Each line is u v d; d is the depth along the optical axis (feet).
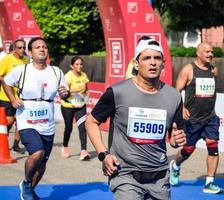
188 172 38.45
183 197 31.89
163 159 19.49
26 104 28.22
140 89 19.34
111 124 19.62
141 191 19.26
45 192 32.71
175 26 79.61
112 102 19.25
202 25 77.15
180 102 19.62
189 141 32.60
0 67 41.09
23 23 75.15
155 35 55.26
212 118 32.48
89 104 64.23
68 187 33.94
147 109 19.27
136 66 19.40
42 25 82.17
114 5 55.88
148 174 19.29
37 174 28.94
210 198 31.76
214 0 70.85
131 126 19.21
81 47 85.66
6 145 41.06
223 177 37.14
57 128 61.05
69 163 41.37
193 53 75.77
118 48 57.57
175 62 71.05
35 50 28.55
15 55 41.27
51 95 28.73
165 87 19.60
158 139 19.38
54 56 85.40
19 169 38.86
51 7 82.79
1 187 33.53
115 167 18.58
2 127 41.11
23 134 28.07
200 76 32.19
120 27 56.18
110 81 59.31
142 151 19.25
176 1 72.13
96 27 85.92
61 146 49.19
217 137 32.58
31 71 28.53
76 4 82.84
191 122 32.30
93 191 33.04
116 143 19.38
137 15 55.01
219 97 45.88
